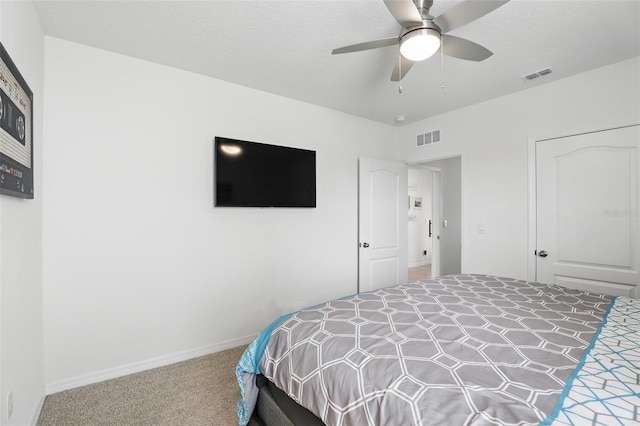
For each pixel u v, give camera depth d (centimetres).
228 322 283
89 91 222
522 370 105
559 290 207
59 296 211
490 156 326
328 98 324
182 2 178
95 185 224
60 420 181
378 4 179
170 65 253
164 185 252
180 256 259
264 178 299
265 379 161
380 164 387
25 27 165
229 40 217
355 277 377
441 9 187
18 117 145
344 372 113
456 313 161
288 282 321
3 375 129
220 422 180
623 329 140
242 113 292
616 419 80
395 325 145
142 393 209
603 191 256
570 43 220
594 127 259
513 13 187
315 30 205
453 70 261
